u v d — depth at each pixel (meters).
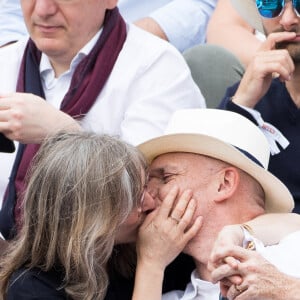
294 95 11.48
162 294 10.11
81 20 12.03
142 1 15.41
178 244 9.58
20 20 15.26
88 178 9.15
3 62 12.94
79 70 12.25
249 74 11.42
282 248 9.01
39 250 9.29
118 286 9.93
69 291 9.12
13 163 12.15
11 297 9.22
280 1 11.38
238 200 9.67
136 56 12.32
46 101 11.53
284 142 11.18
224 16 14.56
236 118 9.88
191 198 9.64
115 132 12.12
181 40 14.84
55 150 9.35
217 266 8.71
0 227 11.55
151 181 9.86
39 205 9.25
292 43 11.37
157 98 12.15
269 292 8.48
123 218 9.23
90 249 9.05
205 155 9.70
